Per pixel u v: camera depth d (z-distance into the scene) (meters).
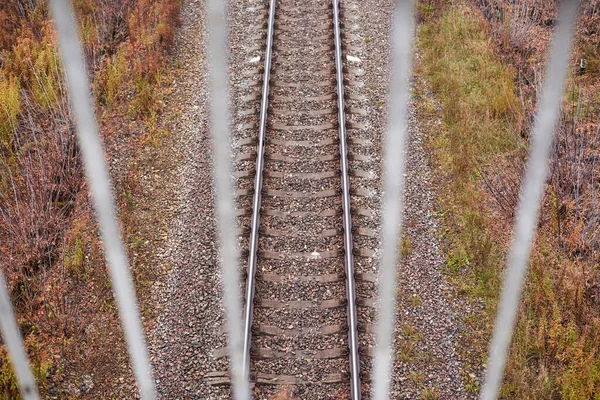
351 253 8.60
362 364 7.49
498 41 12.91
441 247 8.99
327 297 8.28
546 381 7.29
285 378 7.41
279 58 12.41
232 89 11.78
